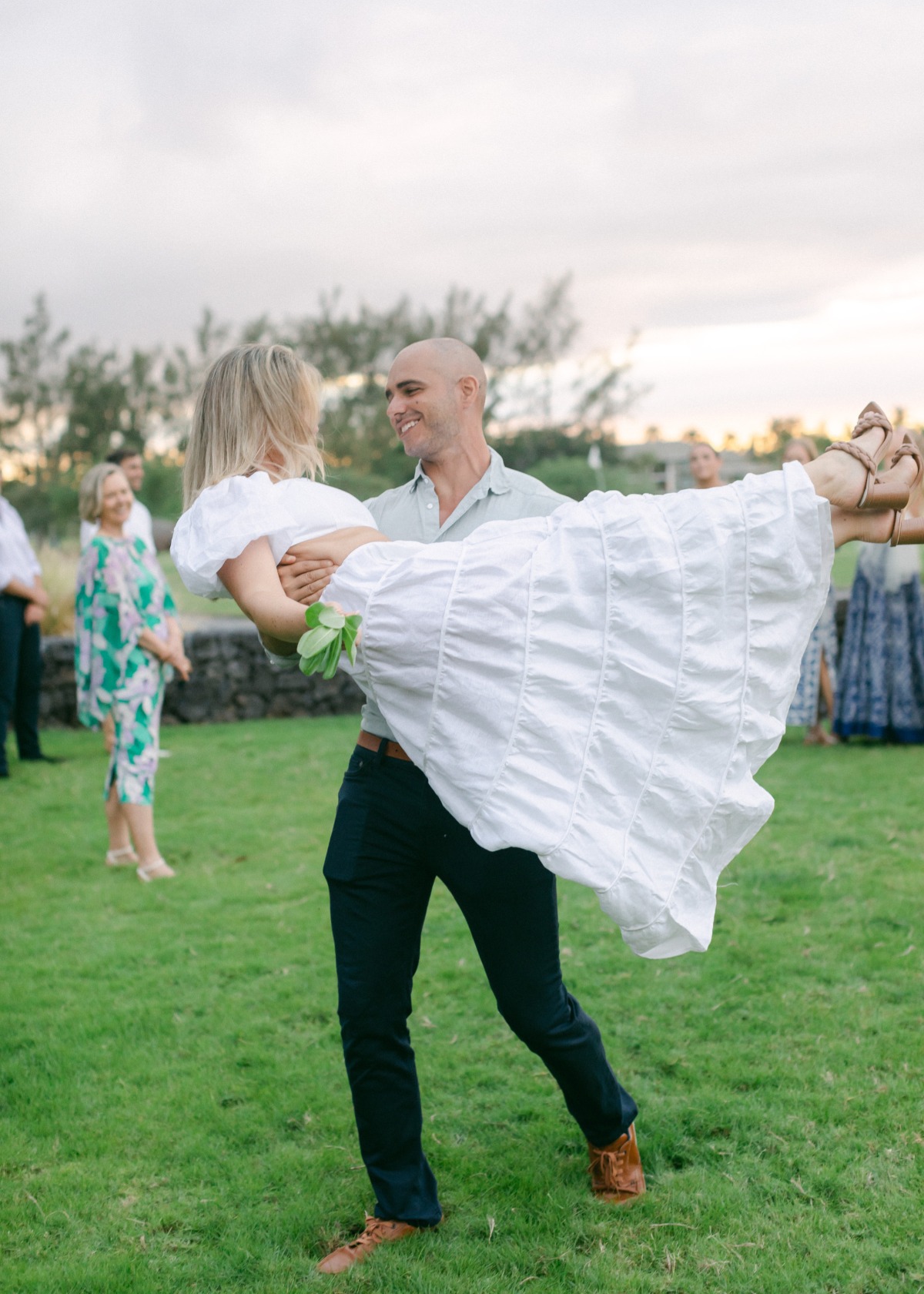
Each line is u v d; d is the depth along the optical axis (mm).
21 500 38250
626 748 2168
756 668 2213
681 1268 2377
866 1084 3121
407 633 2168
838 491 2238
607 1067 2564
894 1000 3699
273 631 2168
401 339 32375
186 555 2262
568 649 2156
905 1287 2287
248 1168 2854
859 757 7754
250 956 4352
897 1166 2719
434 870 2420
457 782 2180
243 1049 3523
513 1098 3154
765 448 29703
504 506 2574
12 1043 3604
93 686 5445
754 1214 2553
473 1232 2543
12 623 7945
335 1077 3334
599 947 4305
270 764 8188
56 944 4520
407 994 2484
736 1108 3008
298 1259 2479
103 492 5445
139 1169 2865
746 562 2178
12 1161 2906
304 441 2443
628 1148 2639
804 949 4152
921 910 4512
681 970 4012
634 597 2168
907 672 8125
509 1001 2432
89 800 7199
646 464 30109
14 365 39219
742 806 2240
